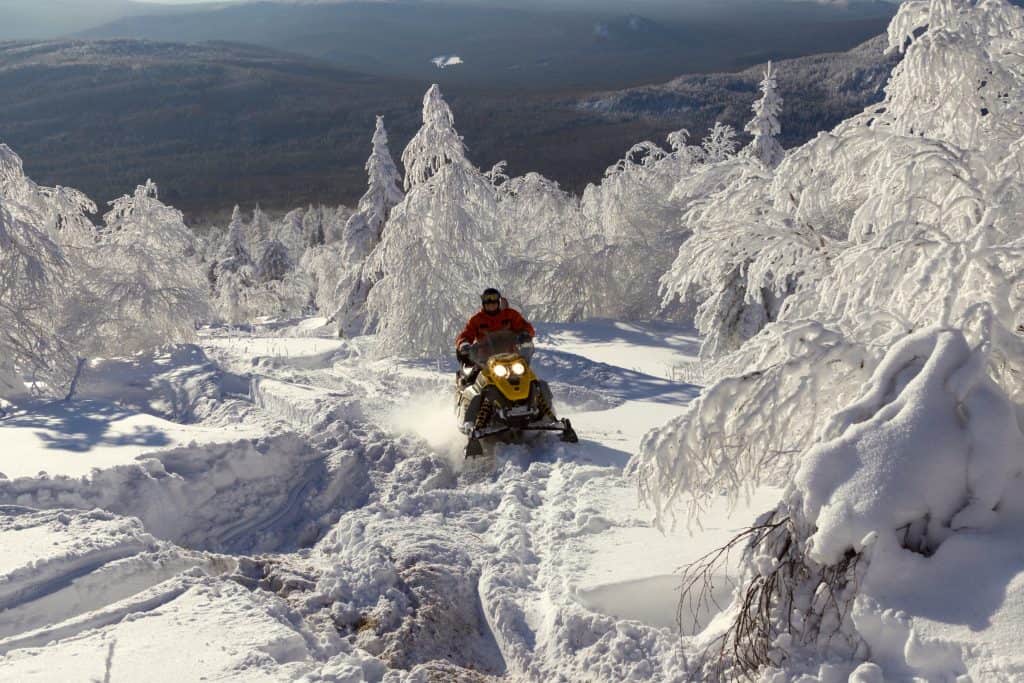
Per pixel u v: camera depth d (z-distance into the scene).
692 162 24.28
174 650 4.01
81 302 17.00
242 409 11.47
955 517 3.86
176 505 7.13
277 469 8.18
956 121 6.39
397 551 5.87
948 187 5.74
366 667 4.20
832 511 3.90
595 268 22.86
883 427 4.02
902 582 3.73
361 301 26.78
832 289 5.55
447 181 18.06
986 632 3.39
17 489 6.43
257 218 111.12
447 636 5.04
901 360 4.32
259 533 7.18
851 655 3.73
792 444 4.96
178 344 17.80
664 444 4.62
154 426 8.92
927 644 3.44
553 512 6.33
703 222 7.89
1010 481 3.92
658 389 11.41
